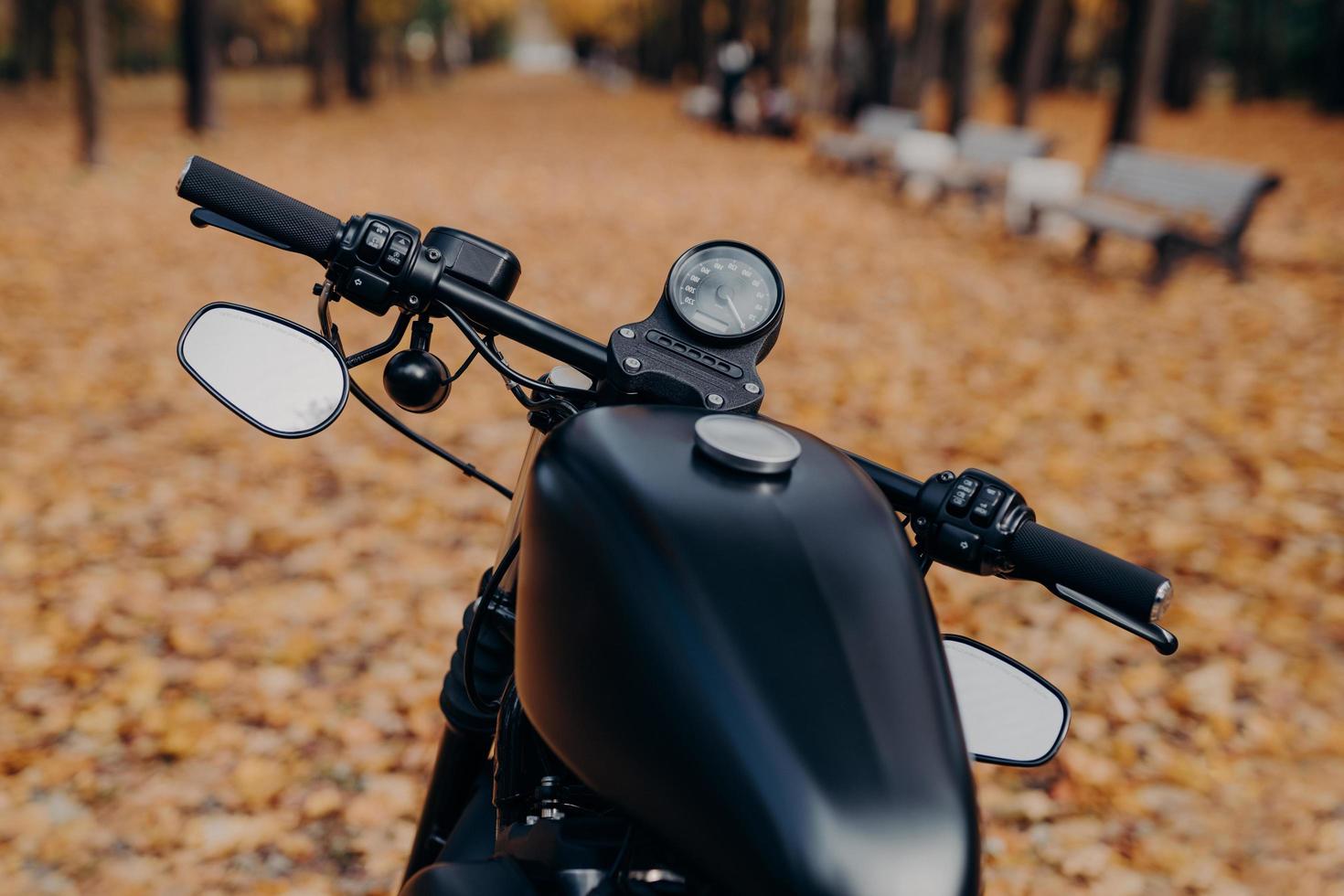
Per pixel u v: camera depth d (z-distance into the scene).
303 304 7.38
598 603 0.89
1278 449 5.09
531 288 8.06
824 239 10.64
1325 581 3.93
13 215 9.97
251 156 15.82
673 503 0.92
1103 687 3.39
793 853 0.77
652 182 14.82
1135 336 7.05
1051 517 4.42
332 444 5.04
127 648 3.43
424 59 51.44
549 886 1.02
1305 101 34.44
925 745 0.84
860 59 25.28
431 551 4.15
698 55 47.12
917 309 7.77
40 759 2.92
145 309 7.07
